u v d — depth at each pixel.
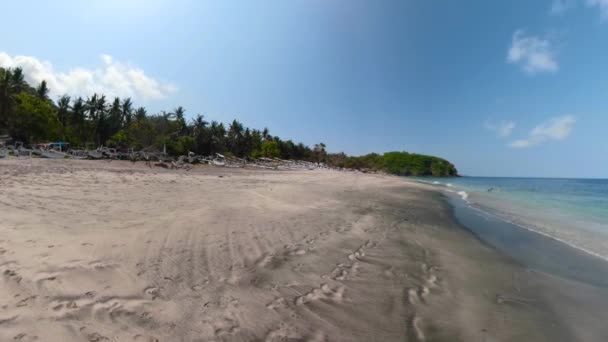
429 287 3.98
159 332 2.45
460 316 3.25
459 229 8.05
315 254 4.82
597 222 9.53
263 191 11.73
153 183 11.17
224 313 2.85
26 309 2.51
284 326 2.76
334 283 3.84
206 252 4.29
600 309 3.61
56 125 40.75
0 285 2.81
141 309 2.74
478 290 4.01
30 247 3.76
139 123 46.31
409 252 5.46
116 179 11.37
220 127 64.81
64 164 17.47
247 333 2.59
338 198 12.07
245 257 4.30
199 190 10.35
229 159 45.97
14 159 19.16
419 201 13.80
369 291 3.70
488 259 5.42
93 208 6.12
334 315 3.06
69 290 2.88
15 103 37.00
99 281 3.13
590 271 4.95
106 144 46.84
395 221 8.30
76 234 4.42
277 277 3.81
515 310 3.49
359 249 5.36
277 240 5.26
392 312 3.22
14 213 5.18
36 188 7.76
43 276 3.07
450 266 4.89
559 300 3.81
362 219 8.02
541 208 13.12
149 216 5.84
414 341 2.72
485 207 13.14
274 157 70.56
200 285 3.34
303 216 7.47
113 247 4.05
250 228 5.75
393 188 20.33
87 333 2.33
